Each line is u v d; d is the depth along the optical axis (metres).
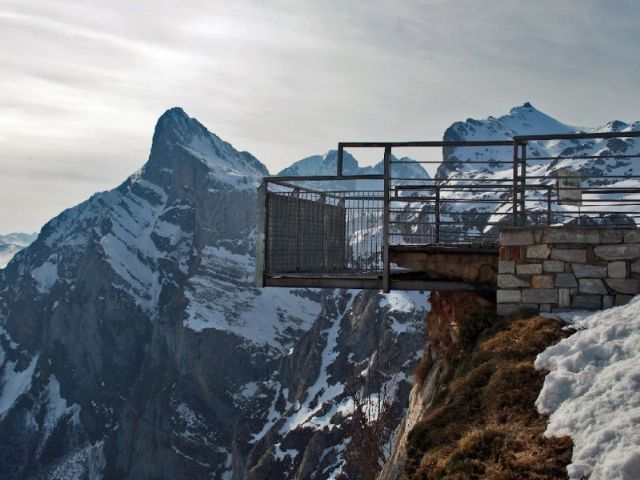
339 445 145.88
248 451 195.50
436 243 18.70
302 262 20.31
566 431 10.77
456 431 12.49
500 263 16.34
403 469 12.80
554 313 15.56
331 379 183.00
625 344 12.26
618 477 9.20
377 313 182.00
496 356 14.29
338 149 18.38
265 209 18.84
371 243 21.36
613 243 15.54
